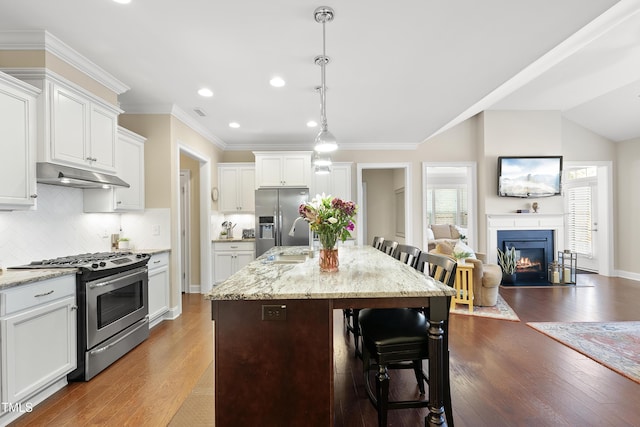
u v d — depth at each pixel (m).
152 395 2.17
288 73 2.98
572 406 2.03
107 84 3.01
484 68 2.90
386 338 1.66
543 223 5.73
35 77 2.31
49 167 2.30
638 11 2.71
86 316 2.36
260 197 5.27
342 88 3.34
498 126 5.79
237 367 1.54
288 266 2.31
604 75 4.38
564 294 4.83
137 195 3.56
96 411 1.99
